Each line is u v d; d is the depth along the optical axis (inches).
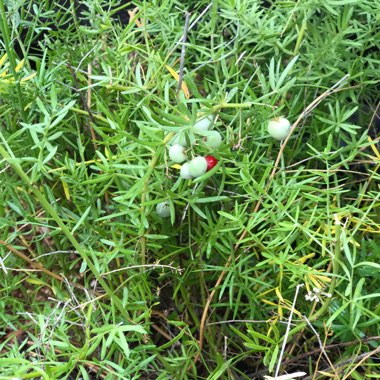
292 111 10.5
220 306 10.4
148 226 9.2
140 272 9.4
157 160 8.3
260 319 10.0
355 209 8.6
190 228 10.0
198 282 10.6
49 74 9.6
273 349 8.6
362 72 10.2
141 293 9.1
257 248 10.3
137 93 10.5
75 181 9.3
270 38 9.8
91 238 9.8
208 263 10.6
